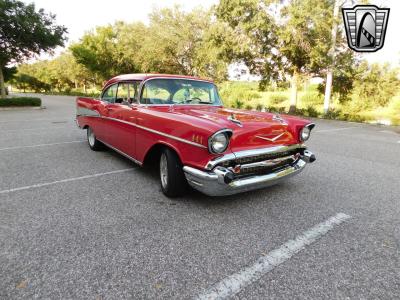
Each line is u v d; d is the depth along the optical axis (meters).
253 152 3.08
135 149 4.12
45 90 69.81
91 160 5.39
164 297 1.95
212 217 3.11
